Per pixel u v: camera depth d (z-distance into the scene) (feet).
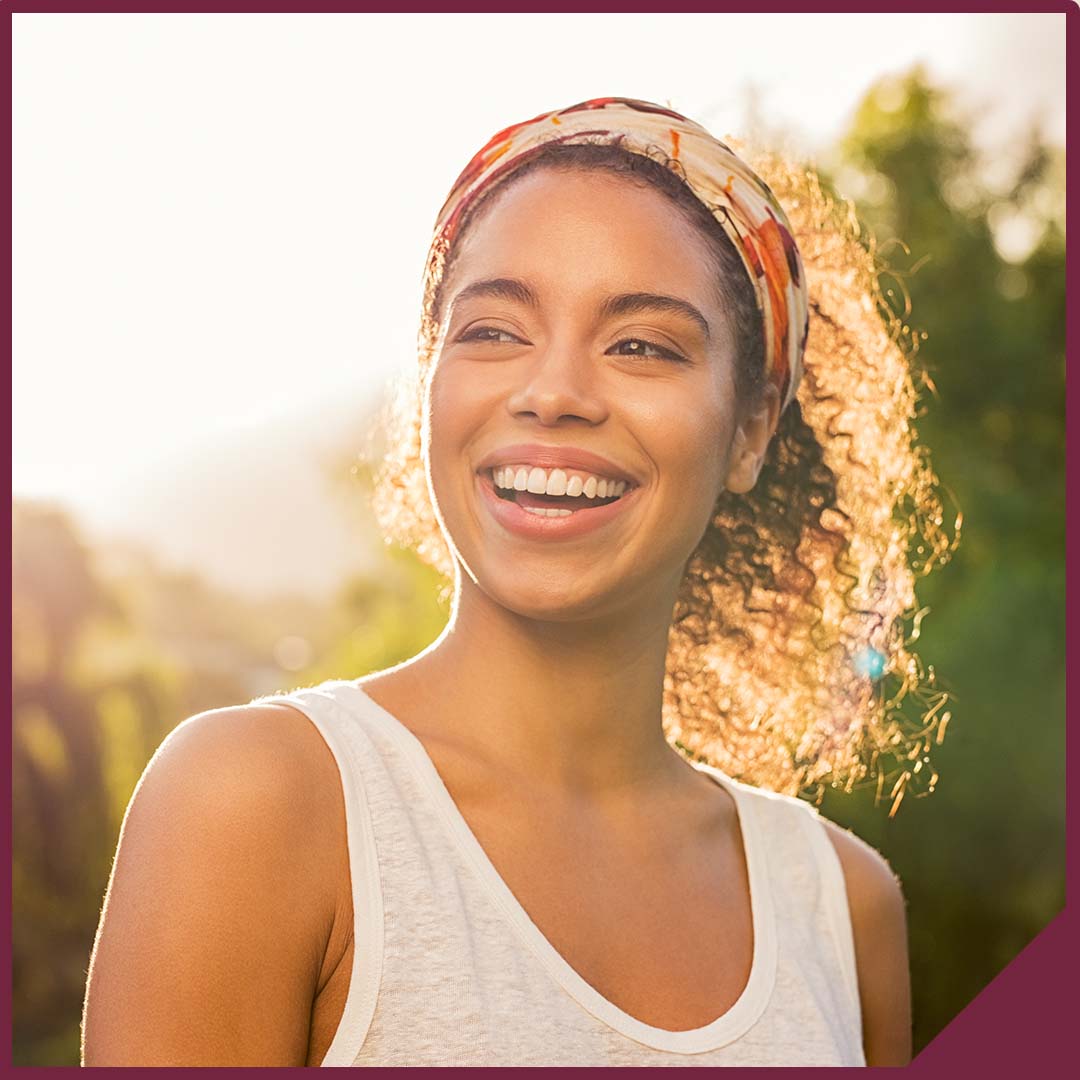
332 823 6.89
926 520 12.39
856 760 11.62
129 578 55.77
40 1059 41.29
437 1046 6.65
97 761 46.85
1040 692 33.65
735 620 10.84
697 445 7.75
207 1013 6.32
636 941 7.63
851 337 11.10
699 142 8.29
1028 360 41.37
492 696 7.79
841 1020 8.42
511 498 7.67
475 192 8.16
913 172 43.27
